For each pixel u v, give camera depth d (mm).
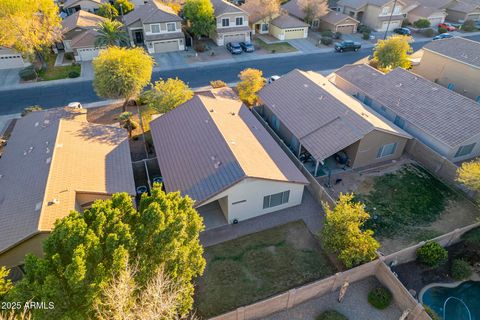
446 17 72875
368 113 29984
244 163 22719
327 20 62562
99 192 20984
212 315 17891
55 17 47500
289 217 24109
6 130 33156
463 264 20234
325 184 27094
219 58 50750
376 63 47656
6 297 11516
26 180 21328
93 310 12117
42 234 17562
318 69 48000
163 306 12898
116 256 12273
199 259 16422
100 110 36656
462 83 38469
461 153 28984
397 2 63719
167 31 52438
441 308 18750
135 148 30766
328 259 21062
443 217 24266
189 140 26578
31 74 42906
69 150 23578
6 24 40719
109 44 46562
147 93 34094
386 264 19828
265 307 17359
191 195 21844
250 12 59625
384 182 27328
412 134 31172
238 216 23297
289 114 31391
